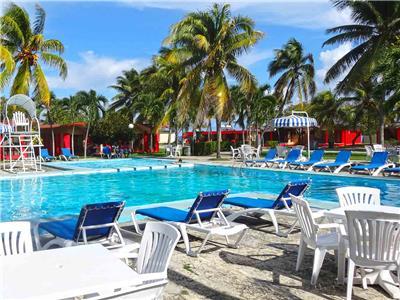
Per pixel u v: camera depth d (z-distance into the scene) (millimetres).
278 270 5426
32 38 26844
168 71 35938
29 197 14094
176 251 6344
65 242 5562
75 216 8789
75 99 40125
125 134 39094
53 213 11305
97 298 2473
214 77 27469
